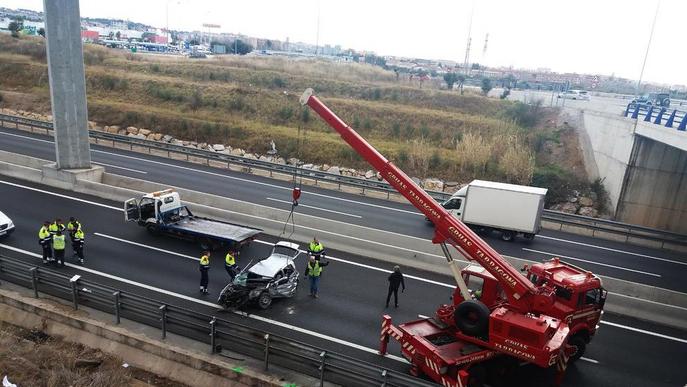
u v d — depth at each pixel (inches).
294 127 2031.3
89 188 1084.5
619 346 623.8
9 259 626.5
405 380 446.6
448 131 2006.6
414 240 890.7
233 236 823.1
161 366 508.4
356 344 573.9
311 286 687.7
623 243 1141.1
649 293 746.2
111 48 3034.0
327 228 946.7
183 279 714.2
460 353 484.1
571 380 535.8
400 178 525.7
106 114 1952.5
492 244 1043.3
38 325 571.2
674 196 1251.8
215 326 513.3
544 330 453.7
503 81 3730.3
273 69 2797.7
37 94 2191.2
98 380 463.5
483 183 1090.1
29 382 463.8
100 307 591.2
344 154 1747.0
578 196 1473.9
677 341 649.6
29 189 1082.1
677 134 975.0
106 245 818.2
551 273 567.8
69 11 1037.2
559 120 2001.7
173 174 1379.2
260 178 1437.0
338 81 2596.0
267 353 489.7
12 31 2938.0
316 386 476.4
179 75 2522.1
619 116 1380.4
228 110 2111.2
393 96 2429.9
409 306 687.7
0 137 1596.9
